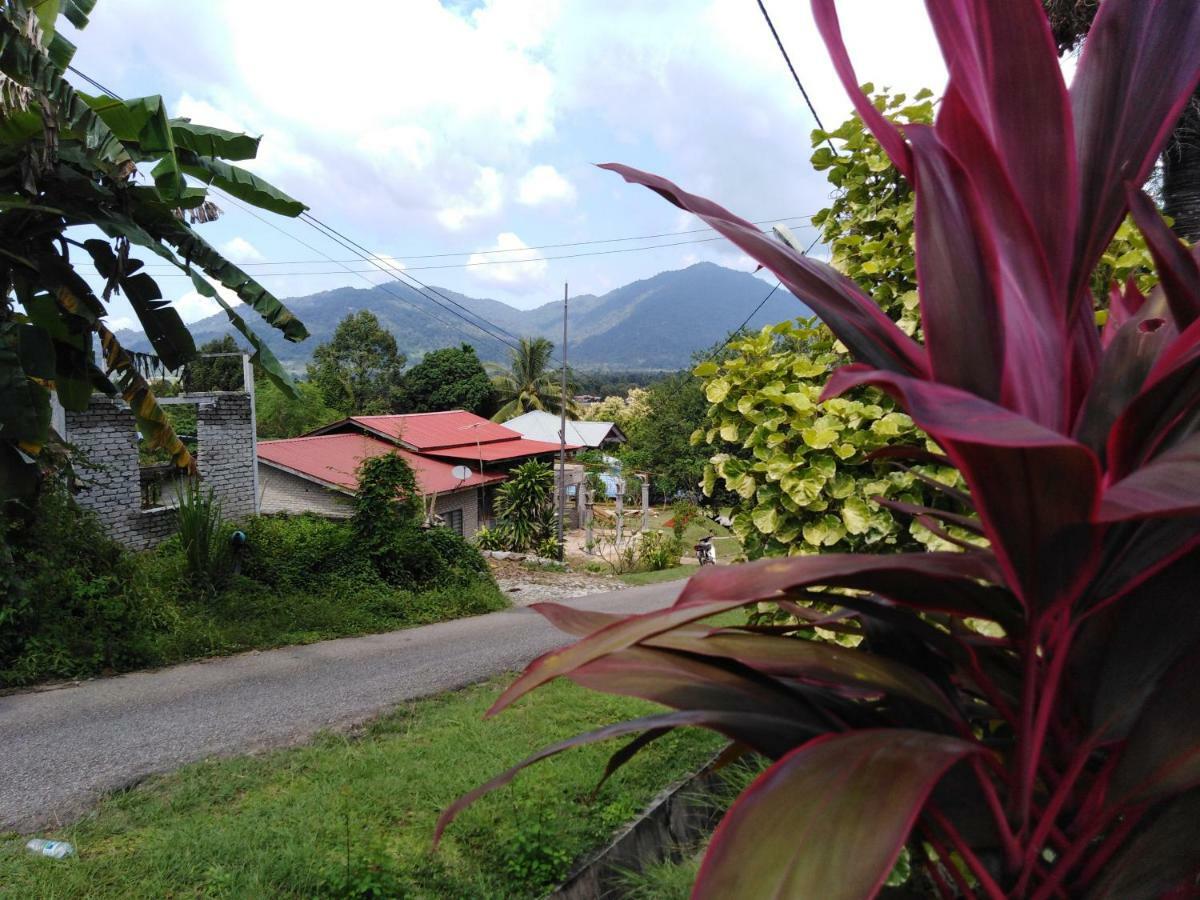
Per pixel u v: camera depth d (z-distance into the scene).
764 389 2.84
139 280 7.04
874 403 2.81
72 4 6.62
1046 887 0.80
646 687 0.94
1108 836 0.84
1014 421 0.55
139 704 5.96
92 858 3.25
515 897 2.78
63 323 7.08
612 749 4.17
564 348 24.23
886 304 3.06
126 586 8.04
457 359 43.66
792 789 0.69
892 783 0.67
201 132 6.92
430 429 25.08
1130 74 0.91
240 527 11.79
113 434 11.34
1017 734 0.84
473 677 6.82
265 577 10.56
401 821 3.45
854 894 0.59
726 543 24.94
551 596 13.94
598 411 59.19
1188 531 0.79
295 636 8.75
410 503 12.53
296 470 17.77
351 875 2.84
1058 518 0.64
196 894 2.91
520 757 4.21
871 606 0.94
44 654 6.88
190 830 3.39
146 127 5.93
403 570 11.84
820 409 2.73
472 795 0.89
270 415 32.47
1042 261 0.81
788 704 0.92
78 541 7.92
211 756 4.62
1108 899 0.80
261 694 6.27
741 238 0.99
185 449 8.09
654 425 33.50
